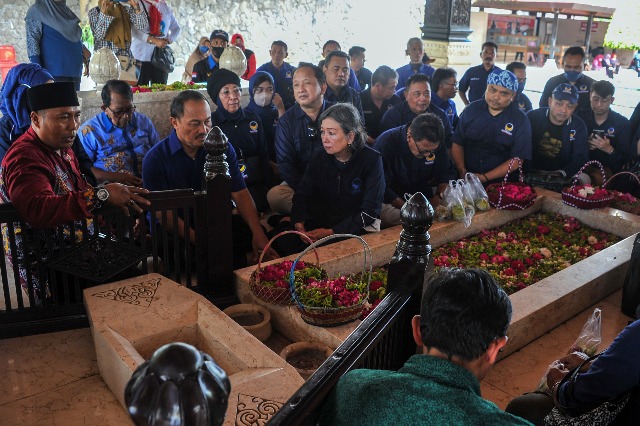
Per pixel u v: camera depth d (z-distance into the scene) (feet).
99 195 10.43
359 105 21.49
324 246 13.89
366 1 57.52
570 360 8.54
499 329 4.59
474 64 43.29
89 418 9.04
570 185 19.89
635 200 17.84
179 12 45.73
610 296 14.11
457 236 16.30
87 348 10.73
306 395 4.67
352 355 5.42
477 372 4.65
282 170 17.81
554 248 16.02
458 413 4.09
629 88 46.68
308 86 16.84
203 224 11.78
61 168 11.09
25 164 10.23
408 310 7.36
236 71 22.38
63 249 10.78
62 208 10.12
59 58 23.36
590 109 21.40
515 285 13.61
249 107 20.86
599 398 6.53
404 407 4.19
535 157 20.20
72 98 10.65
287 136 17.52
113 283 11.18
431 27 40.19
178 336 10.36
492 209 17.20
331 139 13.88
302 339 11.09
